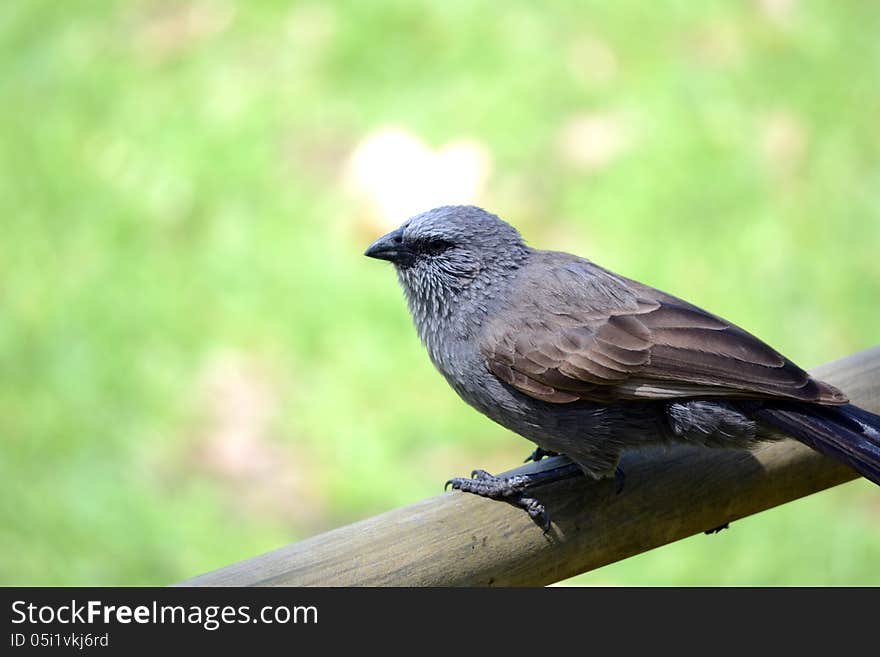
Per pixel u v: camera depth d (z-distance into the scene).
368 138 14.88
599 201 14.26
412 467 12.31
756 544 11.75
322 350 13.23
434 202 14.22
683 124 14.91
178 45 16.12
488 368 8.16
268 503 12.07
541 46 15.66
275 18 16.27
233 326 13.45
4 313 13.74
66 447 12.61
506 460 12.34
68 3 16.78
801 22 16.09
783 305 13.55
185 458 12.43
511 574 6.64
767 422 7.30
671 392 7.66
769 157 14.73
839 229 14.20
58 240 14.40
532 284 8.21
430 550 6.40
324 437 12.57
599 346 7.85
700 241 14.00
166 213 14.49
